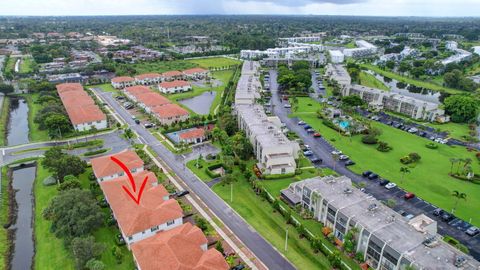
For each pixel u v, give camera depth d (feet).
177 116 517.14
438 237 240.12
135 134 474.90
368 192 329.72
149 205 272.92
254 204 305.53
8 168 379.76
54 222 261.85
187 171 366.02
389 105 601.62
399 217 249.75
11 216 296.92
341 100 610.65
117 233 263.49
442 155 414.21
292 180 351.25
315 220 285.64
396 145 444.55
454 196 320.29
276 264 233.76
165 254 214.07
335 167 381.60
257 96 607.78
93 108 528.22
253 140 406.41
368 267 232.12
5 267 236.22
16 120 554.87
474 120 532.73
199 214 289.74
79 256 219.82
